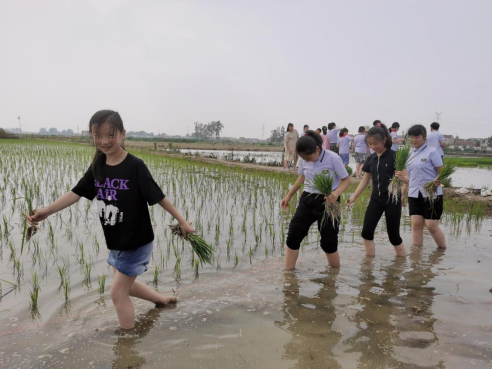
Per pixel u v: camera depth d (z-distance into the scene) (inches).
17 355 110.6
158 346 114.5
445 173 213.0
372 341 115.8
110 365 104.7
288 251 187.0
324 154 182.2
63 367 104.0
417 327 124.7
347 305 143.6
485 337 117.4
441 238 222.2
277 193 415.8
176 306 144.5
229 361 105.5
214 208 334.0
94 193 133.3
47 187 405.1
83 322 131.9
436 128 424.8
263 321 130.6
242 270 187.6
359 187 217.5
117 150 124.6
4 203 326.3
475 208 345.4
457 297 150.2
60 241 227.0
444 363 102.9
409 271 183.3
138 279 175.2
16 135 2021.4
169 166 666.8
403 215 329.7
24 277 174.2
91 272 181.6
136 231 124.0
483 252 216.5
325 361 105.0
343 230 271.9
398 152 195.6
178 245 227.1
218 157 1178.6
